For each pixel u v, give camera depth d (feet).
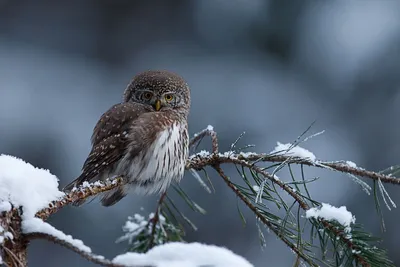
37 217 14.99
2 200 14.02
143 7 50.98
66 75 49.70
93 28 51.34
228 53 48.70
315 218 17.81
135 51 50.90
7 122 45.01
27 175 15.46
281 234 18.33
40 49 50.88
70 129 45.80
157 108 26.55
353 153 42.55
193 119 44.47
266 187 19.25
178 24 50.72
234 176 37.73
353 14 47.19
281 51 48.01
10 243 13.46
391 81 44.19
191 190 37.88
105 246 37.06
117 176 23.39
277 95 45.73
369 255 17.22
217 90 46.26
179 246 12.25
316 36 47.37
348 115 44.39
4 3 51.06
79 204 19.79
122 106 26.03
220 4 49.44
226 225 38.11
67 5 51.13
